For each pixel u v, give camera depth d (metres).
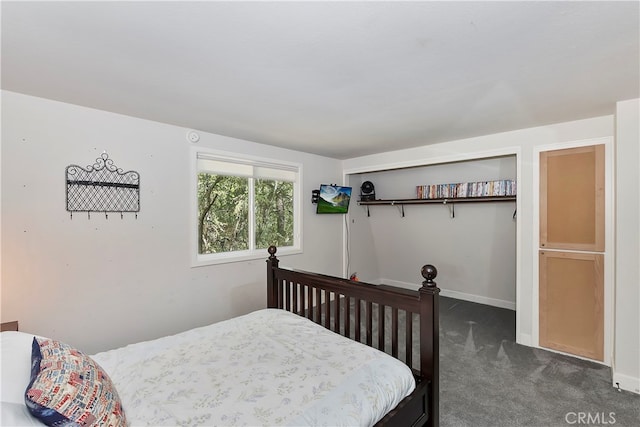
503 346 2.97
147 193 2.72
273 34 1.39
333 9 1.21
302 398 1.19
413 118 2.65
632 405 2.04
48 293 2.24
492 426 1.85
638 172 2.21
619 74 1.81
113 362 1.46
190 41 1.45
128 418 1.08
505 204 4.26
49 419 0.85
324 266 4.48
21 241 2.14
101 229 2.48
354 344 1.68
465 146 3.40
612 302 2.55
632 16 1.25
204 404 1.15
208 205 3.29
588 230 2.66
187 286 2.99
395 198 5.29
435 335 1.58
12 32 1.36
